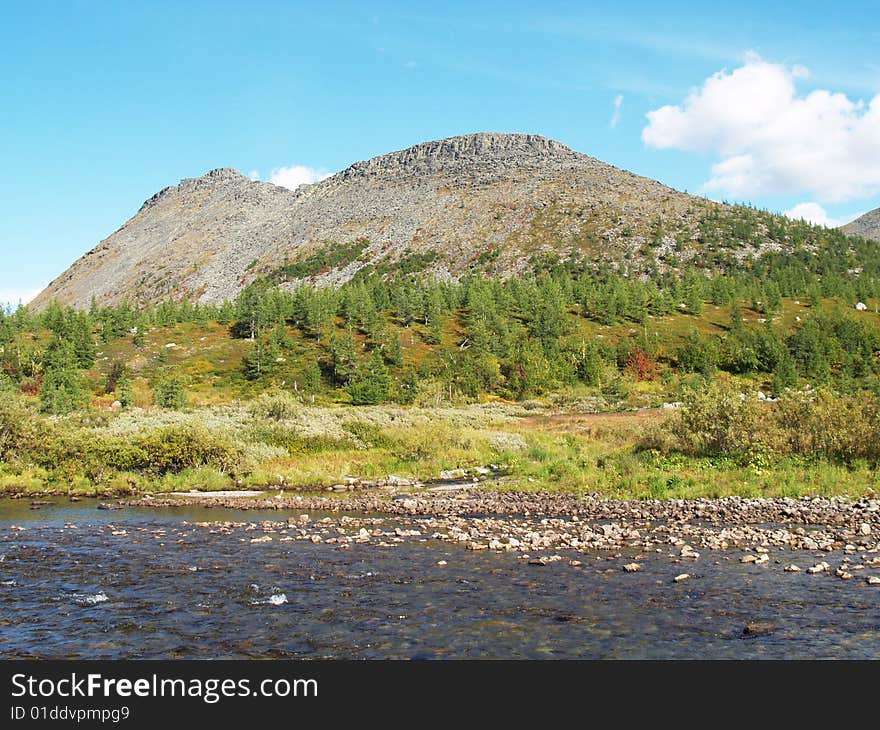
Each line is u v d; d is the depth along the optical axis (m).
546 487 25.81
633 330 115.25
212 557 15.21
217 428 39.00
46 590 12.66
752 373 94.69
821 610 10.82
